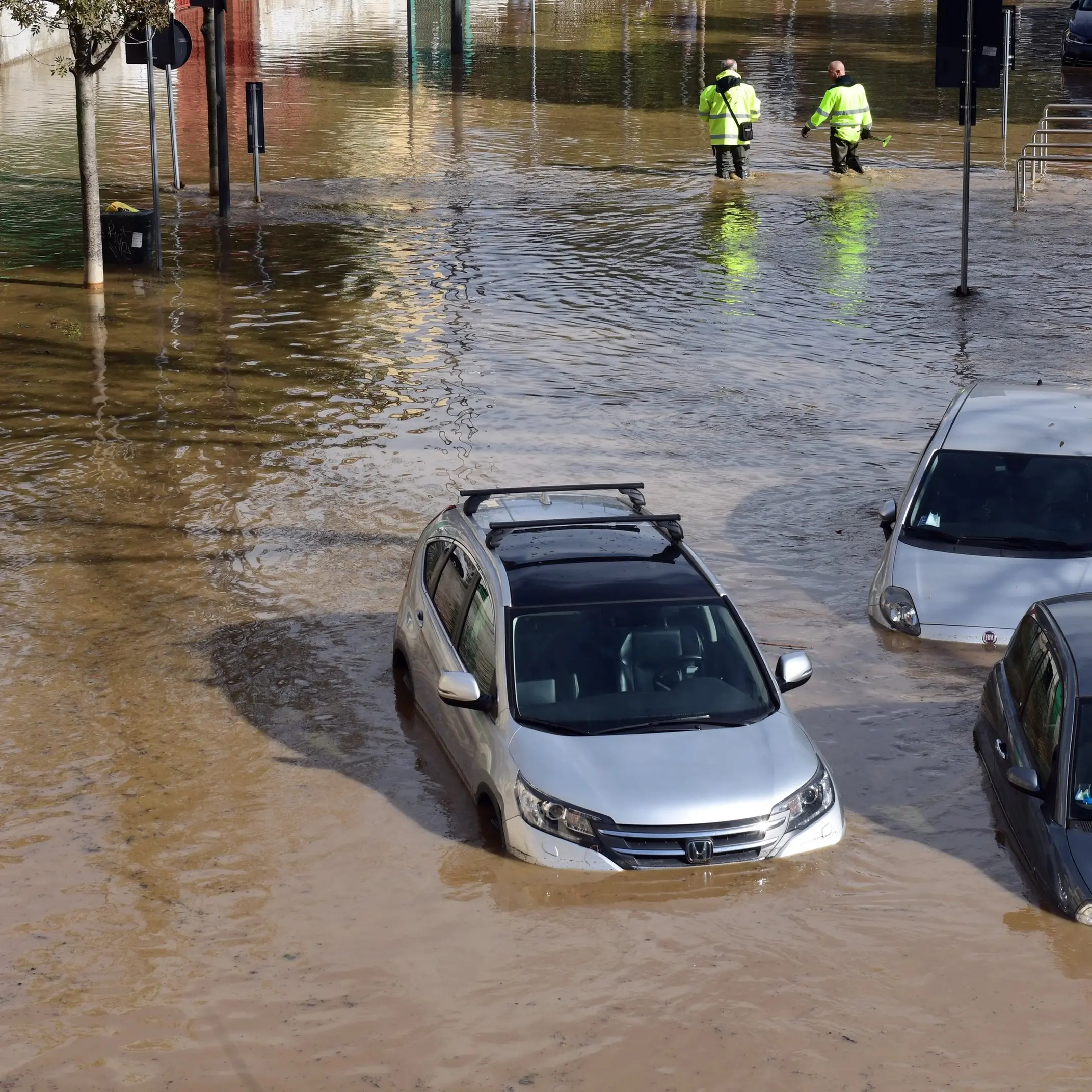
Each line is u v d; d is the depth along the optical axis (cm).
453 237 3834
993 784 1366
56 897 1182
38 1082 969
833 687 1584
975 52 3189
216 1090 962
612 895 1189
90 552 1914
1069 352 2859
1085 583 1700
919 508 1819
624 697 1294
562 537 1482
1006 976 1091
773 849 1212
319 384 2650
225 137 3869
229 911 1166
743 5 10175
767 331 3030
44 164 4597
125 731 1465
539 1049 1004
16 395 2559
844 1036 1020
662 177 4662
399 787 1368
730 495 2136
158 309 3122
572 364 2792
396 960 1103
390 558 1897
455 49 7212
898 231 3938
